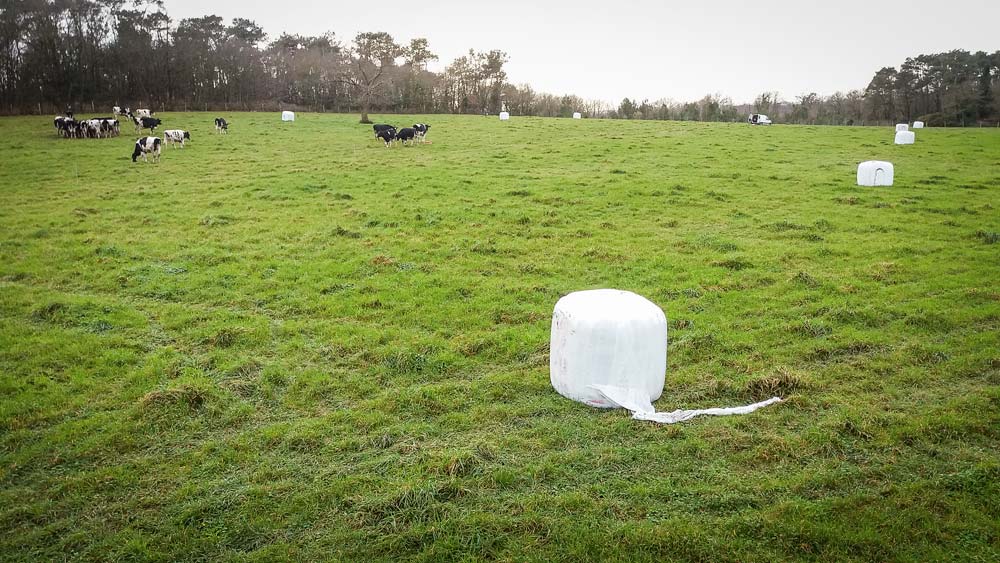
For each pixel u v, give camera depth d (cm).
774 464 722
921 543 587
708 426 809
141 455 767
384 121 5669
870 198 2308
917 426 784
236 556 593
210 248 1725
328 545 606
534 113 8781
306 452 771
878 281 1409
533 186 2536
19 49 6738
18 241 1770
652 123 5522
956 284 1364
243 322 1208
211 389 912
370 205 2230
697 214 2108
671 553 582
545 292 1382
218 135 4353
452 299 1341
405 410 874
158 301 1345
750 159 3244
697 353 1048
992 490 656
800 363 1005
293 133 4534
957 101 7675
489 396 907
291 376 980
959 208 2120
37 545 613
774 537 598
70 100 6738
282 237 1852
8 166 3038
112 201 2322
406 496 658
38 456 760
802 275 1420
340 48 9281
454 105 9106
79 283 1453
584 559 576
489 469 716
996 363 966
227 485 701
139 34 7788
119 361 1023
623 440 782
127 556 595
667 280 1458
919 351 1020
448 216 2067
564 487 689
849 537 591
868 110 8812
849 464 718
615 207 2206
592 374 870
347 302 1323
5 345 1084
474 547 595
